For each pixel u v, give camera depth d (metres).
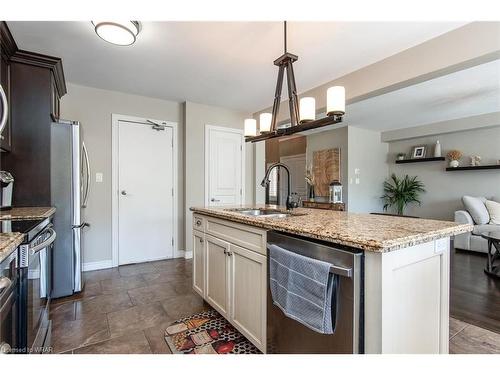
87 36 2.29
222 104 4.24
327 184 6.10
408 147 6.10
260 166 4.89
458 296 2.68
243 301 1.78
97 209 3.57
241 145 4.67
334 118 1.73
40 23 2.10
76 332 1.98
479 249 4.23
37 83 2.50
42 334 1.54
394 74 2.57
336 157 5.93
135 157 3.84
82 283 2.86
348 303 1.09
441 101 4.01
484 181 4.98
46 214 1.90
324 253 1.19
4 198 2.22
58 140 2.62
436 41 2.26
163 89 3.60
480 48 2.00
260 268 1.61
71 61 2.77
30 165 2.47
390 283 1.06
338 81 3.13
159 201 4.02
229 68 2.93
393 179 6.27
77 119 3.44
